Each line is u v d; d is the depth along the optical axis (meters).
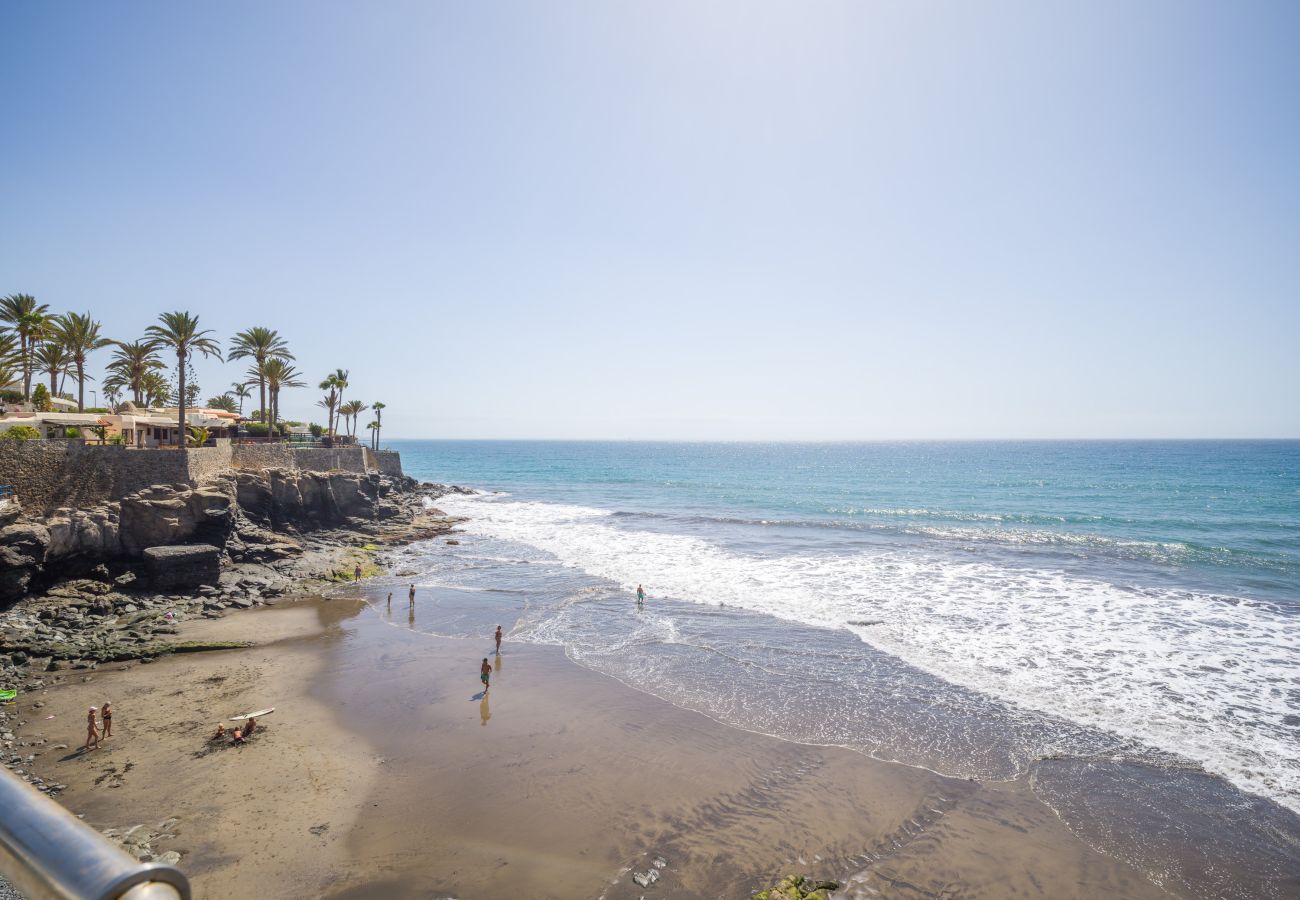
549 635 37.00
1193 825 20.62
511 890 18.33
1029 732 25.55
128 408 64.69
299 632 37.88
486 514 87.56
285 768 23.81
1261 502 91.31
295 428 92.00
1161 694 28.06
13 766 23.50
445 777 23.38
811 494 112.31
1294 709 26.62
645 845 20.09
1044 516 77.81
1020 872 19.00
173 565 43.00
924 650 33.31
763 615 39.47
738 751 24.84
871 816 21.28
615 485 138.75
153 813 21.19
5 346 52.34
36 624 36.38
